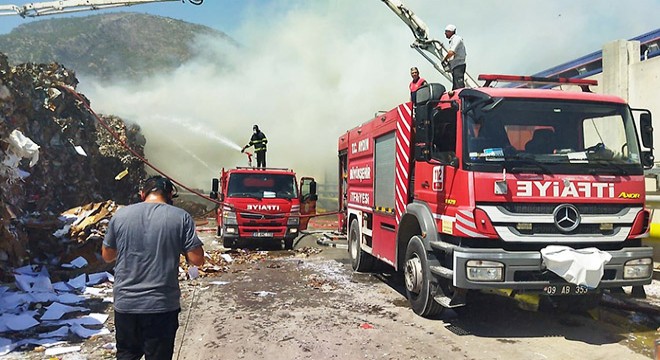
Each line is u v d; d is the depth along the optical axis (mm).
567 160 4891
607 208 4891
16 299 5879
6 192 7539
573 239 4770
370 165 7852
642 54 9953
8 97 9586
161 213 3129
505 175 4727
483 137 4887
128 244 3037
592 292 4777
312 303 6477
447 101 5125
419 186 5867
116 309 2998
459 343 4828
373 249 7621
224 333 5184
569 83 6051
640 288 5059
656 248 7793
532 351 4590
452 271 5008
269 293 7066
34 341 4770
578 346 4723
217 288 7406
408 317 5773
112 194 14469
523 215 4727
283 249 11812
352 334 5129
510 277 4645
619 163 5004
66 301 6160
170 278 3062
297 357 4461
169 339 3061
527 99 5078
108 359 4348
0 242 6734
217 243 12758
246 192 11531
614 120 5203
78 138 12812
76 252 7629
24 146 6758
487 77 5934
